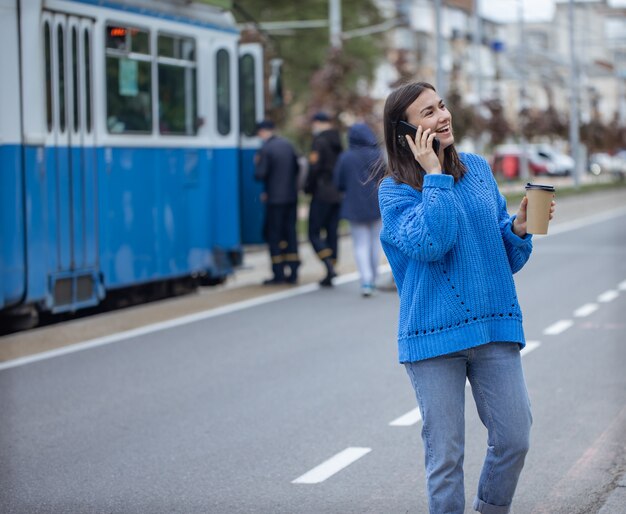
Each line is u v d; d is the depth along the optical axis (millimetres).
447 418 7832
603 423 13328
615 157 129125
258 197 27562
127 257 22188
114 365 17297
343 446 12508
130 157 22281
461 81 129250
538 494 10609
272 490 10883
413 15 125312
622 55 178750
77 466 11836
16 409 14445
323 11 84062
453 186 7895
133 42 22375
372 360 17625
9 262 18938
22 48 19375
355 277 28969
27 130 19406
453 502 7867
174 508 10367
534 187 7789
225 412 14203
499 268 7887
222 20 25844
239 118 26094
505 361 7875
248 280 28969
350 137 24625
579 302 24344
